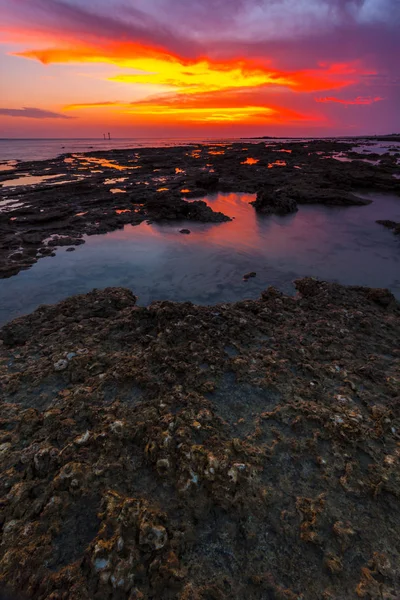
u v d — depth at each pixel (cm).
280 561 296
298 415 455
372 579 282
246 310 809
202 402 473
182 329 651
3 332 736
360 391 514
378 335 709
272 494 352
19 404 490
